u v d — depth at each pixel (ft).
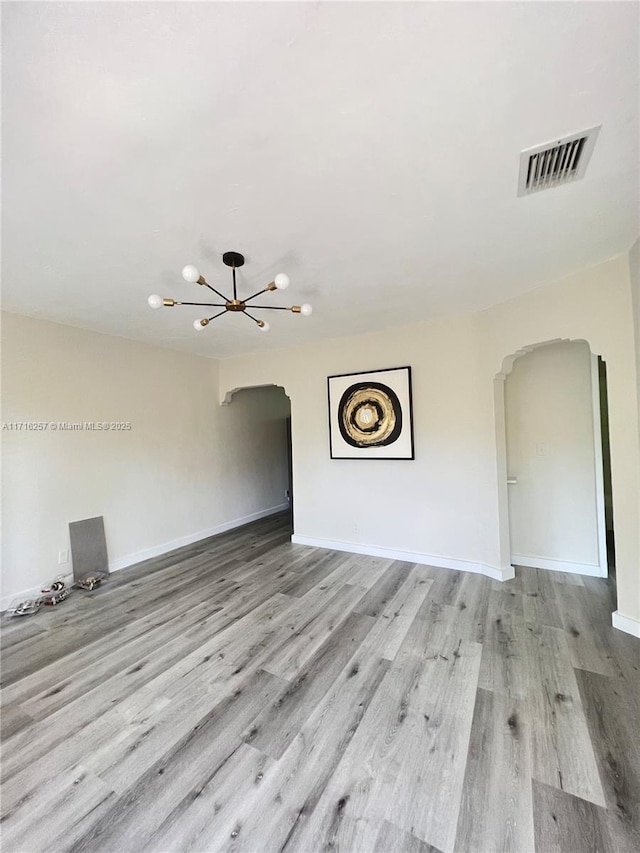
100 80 3.63
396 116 4.19
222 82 3.68
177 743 5.42
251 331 12.78
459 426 11.68
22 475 10.51
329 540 14.44
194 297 9.45
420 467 12.43
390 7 3.08
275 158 4.77
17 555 10.32
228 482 17.93
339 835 4.12
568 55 3.55
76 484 11.78
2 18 3.09
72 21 3.12
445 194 5.66
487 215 6.25
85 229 6.28
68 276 8.12
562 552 11.32
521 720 5.65
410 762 5.00
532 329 9.53
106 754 5.25
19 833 4.21
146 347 14.16
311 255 7.47
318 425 14.56
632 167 5.12
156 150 4.55
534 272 8.55
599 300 8.18
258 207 5.82
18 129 4.15
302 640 8.04
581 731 5.41
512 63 3.61
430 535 12.32
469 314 11.39
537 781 4.67
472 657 7.24
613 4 3.12
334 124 4.26
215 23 3.16
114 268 7.77
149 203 5.62
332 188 5.43
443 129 4.39
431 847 3.97
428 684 6.52
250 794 4.62
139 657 7.62
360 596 10.10
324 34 3.28
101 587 11.33
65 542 11.37
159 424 14.57
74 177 4.99
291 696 6.33
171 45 3.33
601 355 8.19
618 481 7.97
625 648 7.36
